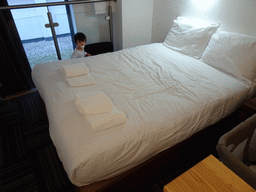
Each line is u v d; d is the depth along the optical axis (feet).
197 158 5.30
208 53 6.50
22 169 5.09
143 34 10.62
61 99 4.61
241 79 5.58
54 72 5.96
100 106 4.04
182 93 4.99
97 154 3.27
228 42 6.01
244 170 2.28
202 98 4.77
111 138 3.54
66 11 8.48
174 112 4.32
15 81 8.23
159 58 7.05
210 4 6.99
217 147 2.64
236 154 3.30
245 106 4.99
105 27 9.98
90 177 3.37
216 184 1.68
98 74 5.89
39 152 5.59
